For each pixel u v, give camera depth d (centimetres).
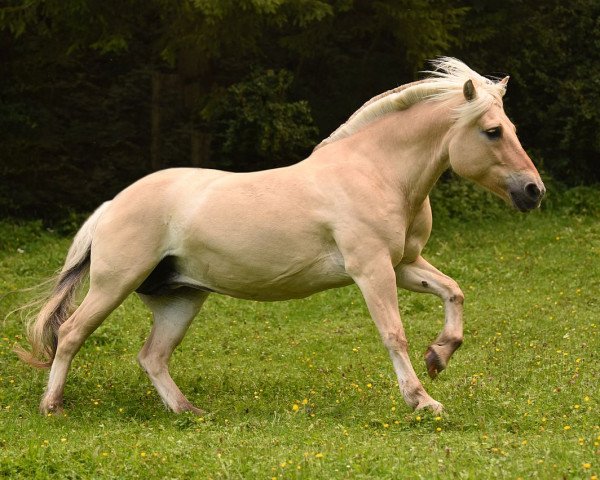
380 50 2555
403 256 1007
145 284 1063
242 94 2220
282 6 2041
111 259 1024
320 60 2492
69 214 2308
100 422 995
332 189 973
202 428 923
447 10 2211
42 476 777
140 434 911
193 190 1020
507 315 1527
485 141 955
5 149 2316
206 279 1030
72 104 2461
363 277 961
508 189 955
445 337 985
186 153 2405
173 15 2098
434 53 2228
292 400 1069
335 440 840
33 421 975
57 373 1046
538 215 2353
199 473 772
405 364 959
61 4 1983
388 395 1072
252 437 877
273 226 977
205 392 1154
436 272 1013
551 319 1467
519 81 2498
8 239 2097
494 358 1233
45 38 2239
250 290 1016
